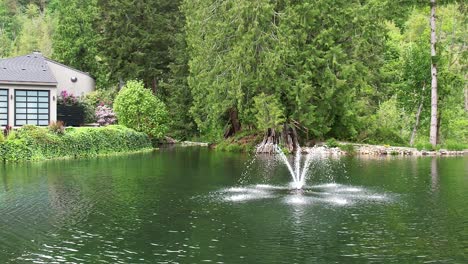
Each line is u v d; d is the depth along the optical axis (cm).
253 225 1252
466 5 3481
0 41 7981
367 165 2550
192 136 4462
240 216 1349
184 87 4175
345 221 1289
